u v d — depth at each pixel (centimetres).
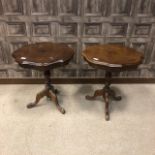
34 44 187
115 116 192
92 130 177
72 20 193
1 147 162
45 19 192
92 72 225
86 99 211
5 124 181
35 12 188
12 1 182
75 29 199
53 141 167
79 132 175
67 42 206
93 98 208
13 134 172
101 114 194
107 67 158
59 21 194
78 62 218
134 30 201
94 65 163
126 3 185
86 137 171
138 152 160
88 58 166
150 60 221
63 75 227
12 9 186
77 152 159
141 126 182
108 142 167
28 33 200
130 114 194
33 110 196
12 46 207
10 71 223
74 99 211
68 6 186
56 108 199
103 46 185
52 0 183
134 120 188
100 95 204
